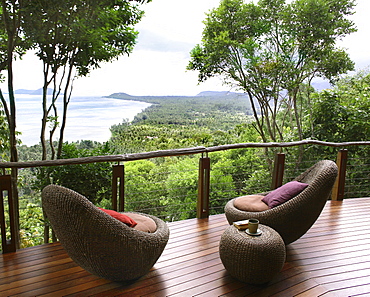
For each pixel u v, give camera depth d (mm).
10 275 2314
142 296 2080
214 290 2156
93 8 5293
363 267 2473
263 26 8789
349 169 6324
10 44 4871
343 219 3523
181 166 8008
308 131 7445
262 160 8617
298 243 2908
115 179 3082
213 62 8742
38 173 3746
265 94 8812
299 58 8805
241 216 2598
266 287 2193
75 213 1736
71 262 2516
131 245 1937
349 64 8641
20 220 4730
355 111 6453
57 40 5262
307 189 2502
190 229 3213
